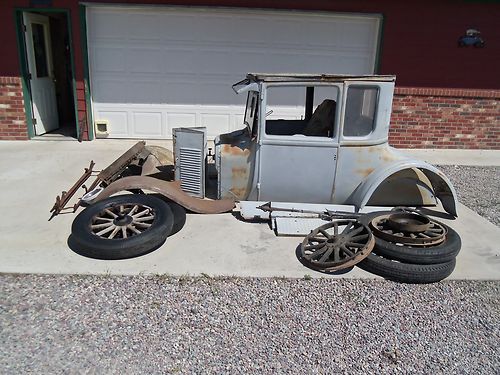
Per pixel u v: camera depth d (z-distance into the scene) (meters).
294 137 4.50
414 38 8.17
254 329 2.94
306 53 8.45
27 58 8.20
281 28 8.28
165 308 3.12
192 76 8.45
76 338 2.79
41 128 8.84
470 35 8.16
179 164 5.00
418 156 8.20
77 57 8.07
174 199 4.45
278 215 4.48
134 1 7.86
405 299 3.37
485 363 2.70
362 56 8.53
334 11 8.05
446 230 4.00
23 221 4.48
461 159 8.07
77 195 5.33
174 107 8.60
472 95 8.52
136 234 3.84
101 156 7.27
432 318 3.15
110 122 8.59
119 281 3.43
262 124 4.46
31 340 2.75
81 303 3.15
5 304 3.10
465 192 6.13
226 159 4.73
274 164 4.58
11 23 7.80
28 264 3.61
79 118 8.36
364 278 3.63
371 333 2.95
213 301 3.22
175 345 2.76
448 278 3.68
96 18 8.04
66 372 2.50
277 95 7.54
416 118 8.62
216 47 8.31
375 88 4.40
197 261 3.75
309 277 3.58
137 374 2.51
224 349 2.74
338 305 3.25
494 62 8.37
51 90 9.26
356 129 4.50
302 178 4.61
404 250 3.62
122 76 8.37
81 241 3.70
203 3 7.93
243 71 8.48
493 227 4.75
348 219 4.25
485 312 3.24
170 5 7.91
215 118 8.72
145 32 8.16
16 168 6.43
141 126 8.67
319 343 2.83
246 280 3.51
